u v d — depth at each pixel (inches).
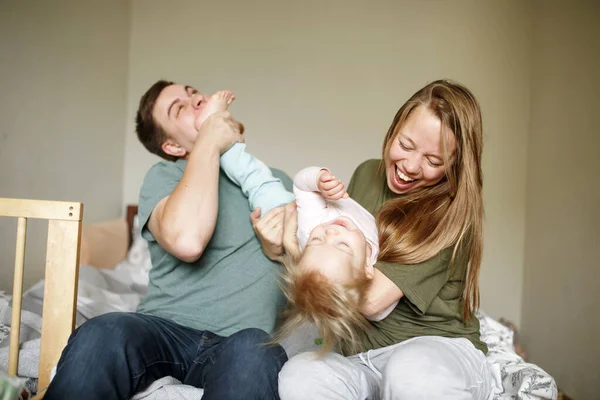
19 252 48.6
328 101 128.3
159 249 54.8
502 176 123.6
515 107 124.0
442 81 52.3
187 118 59.6
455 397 40.1
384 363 48.2
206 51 131.7
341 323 43.3
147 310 53.4
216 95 58.8
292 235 50.3
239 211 55.9
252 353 42.4
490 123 124.0
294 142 128.7
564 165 103.3
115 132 127.7
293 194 57.1
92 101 116.3
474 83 124.6
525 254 121.3
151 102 61.1
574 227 98.0
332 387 42.3
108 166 124.6
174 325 49.5
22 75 91.8
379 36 127.6
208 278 53.5
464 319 51.8
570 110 101.7
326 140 128.1
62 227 48.4
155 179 56.2
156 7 133.5
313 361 43.7
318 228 45.7
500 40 124.5
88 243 101.7
